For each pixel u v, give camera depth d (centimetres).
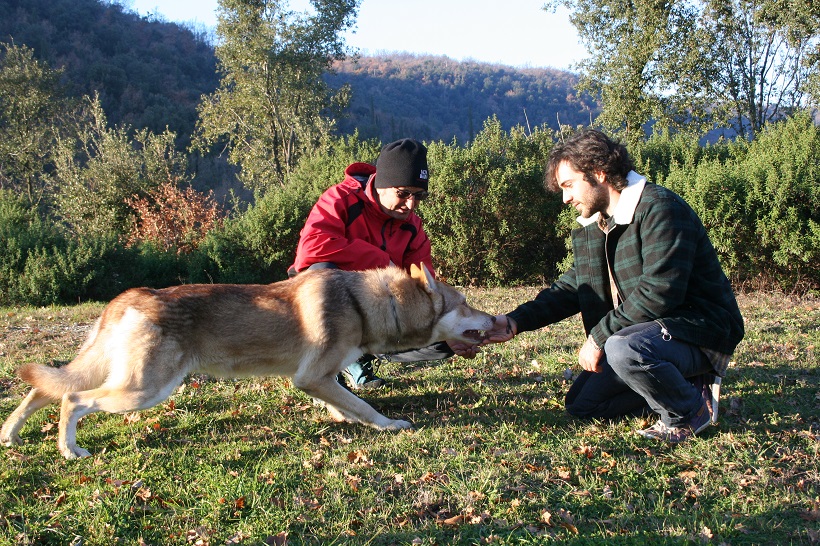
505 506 323
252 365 426
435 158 1472
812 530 294
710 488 343
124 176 2342
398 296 453
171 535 299
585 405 445
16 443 401
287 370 436
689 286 398
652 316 388
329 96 3459
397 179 479
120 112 5775
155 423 438
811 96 2366
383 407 489
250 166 3312
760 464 369
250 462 379
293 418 458
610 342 394
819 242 1040
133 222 2236
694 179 1179
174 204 2075
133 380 387
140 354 388
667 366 382
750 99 2555
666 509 322
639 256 396
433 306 469
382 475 359
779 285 1124
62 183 2458
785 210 1077
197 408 480
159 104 6138
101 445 405
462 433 421
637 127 2442
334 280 436
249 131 3381
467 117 9744
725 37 2502
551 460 377
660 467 369
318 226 480
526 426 436
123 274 1498
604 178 392
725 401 474
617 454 389
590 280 437
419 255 545
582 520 313
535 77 11738
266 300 424
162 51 7362
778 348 642
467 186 1442
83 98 3959
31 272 1365
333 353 427
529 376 562
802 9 2292
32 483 348
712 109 2559
